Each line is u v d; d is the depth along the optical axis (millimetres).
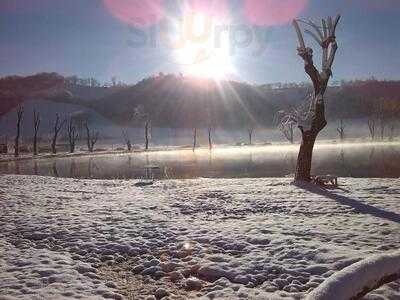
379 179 22875
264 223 11930
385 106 108688
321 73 21609
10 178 26797
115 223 12422
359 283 5605
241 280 7754
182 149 83125
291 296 6922
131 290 7703
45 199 17156
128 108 163125
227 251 9469
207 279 8070
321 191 18141
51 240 10719
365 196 16406
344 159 45812
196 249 9680
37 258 9109
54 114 164125
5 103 169875
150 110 159375
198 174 35719
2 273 8117
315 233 10500
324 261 8289
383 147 69875
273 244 9609
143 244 10250
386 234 10266
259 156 58125
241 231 10984
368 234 10273
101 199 17453
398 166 36219
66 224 12258
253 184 21594
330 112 133625
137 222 12523
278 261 8500
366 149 64438
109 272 8656
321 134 112062
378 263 5922
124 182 25000
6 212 14180
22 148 81688
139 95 173250
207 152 71625
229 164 45656
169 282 8031
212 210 14578
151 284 7969
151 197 17969
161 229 11578
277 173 35312
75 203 16219
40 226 11953
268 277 7848
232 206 15148
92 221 12617
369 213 13000
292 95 165125
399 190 17875
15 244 10398
